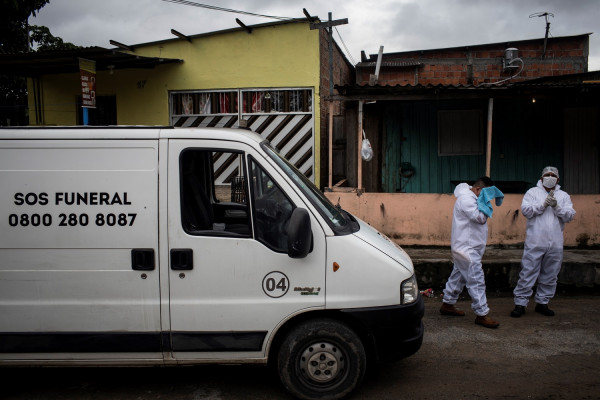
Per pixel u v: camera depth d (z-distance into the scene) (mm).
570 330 5211
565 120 9234
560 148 9281
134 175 3506
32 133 3523
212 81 9328
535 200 5512
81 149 3516
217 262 3492
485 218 5199
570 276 6664
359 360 3547
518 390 3857
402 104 9609
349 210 7859
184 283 3496
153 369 4328
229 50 9219
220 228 3893
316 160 9078
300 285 3512
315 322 3533
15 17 11391
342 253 3527
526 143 9359
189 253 3479
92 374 4234
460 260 5355
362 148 7777
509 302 6293
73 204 3492
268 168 3572
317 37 8867
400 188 9719
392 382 4016
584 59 11273
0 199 3490
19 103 13766
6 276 3500
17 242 3494
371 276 3541
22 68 9164
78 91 9766
